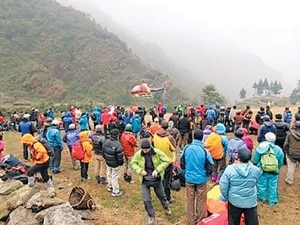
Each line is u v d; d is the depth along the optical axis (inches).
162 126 364.8
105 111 745.0
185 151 310.5
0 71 4040.4
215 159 410.3
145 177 315.3
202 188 305.7
